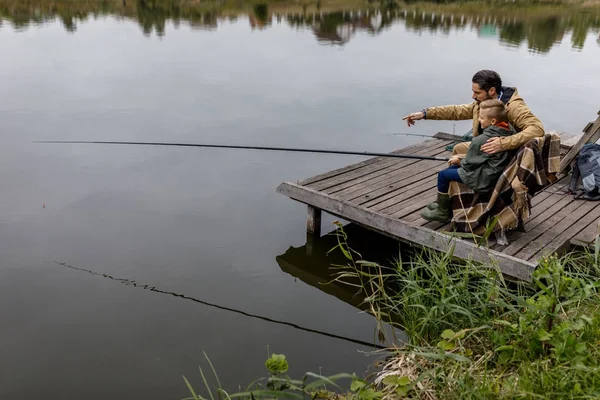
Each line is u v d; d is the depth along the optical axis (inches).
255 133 300.8
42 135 290.2
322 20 698.2
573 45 561.9
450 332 112.4
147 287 168.6
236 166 263.9
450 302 132.2
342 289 171.9
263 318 155.2
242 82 399.9
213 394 124.4
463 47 544.1
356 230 208.4
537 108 352.5
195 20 681.0
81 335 145.3
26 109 331.0
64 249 187.9
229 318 154.5
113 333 146.4
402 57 490.9
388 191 197.6
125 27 624.4
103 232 199.9
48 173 248.1
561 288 108.9
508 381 98.5
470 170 156.3
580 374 93.7
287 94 372.5
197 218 212.5
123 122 312.2
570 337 99.5
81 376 130.0
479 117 156.2
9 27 606.9
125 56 475.5
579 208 186.4
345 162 269.1
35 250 186.9
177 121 315.6
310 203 196.1
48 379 129.0
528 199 156.8
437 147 245.1
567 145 234.5
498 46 551.5
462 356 102.2
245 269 180.5
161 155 273.6
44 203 219.9
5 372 131.1
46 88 375.6
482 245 158.7
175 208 220.1
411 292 148.1
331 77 417.4
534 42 576.4
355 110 342.3
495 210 158.1
